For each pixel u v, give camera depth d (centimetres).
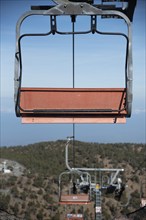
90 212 2812
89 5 590
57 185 3697
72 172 1606
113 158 4462
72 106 650
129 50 604
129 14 819
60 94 651
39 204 3334
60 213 3086
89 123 646
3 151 4816
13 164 4297
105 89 648
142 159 4316
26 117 643
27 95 646
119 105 646
